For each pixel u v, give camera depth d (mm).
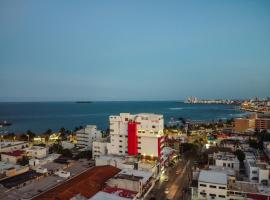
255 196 77875
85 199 76125
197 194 86188
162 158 124375
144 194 89188
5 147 145750
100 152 137500
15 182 90000
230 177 90312
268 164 105750
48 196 74688
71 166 119875
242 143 176875
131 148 122562
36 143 188125
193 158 148375
